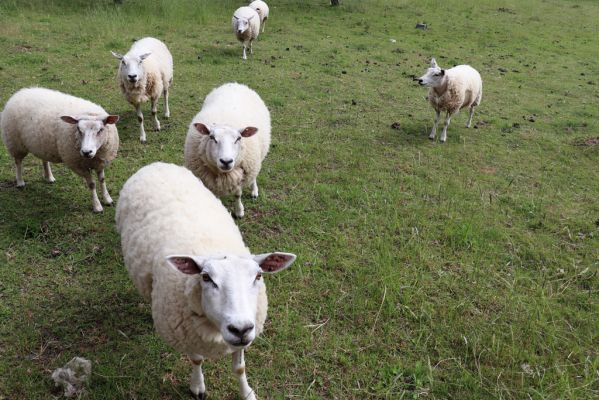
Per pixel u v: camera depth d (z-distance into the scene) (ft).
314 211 11.08
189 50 22.61
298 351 7.38
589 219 11.40
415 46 26.81
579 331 8.02
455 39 29.07
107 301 8.04
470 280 9.11
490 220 11.10
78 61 19.74
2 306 7.73
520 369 7.23
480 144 15.48
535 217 11.34
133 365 6.91
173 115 15.70
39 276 8.45
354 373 7.07
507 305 8.45
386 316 8.14
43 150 10.13
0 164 11.91
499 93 20.68
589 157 14.98
